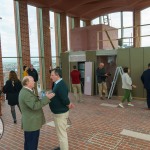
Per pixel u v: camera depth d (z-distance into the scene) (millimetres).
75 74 9227
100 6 15312
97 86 11086
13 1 11500
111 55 10680
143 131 5395
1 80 10367
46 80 13578
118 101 9312
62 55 12539
